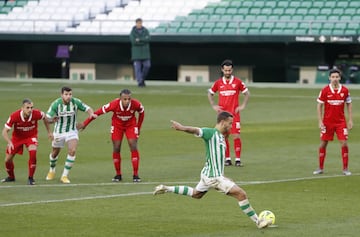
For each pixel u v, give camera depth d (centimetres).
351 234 3822
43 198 4697
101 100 10225
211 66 13088
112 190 4956
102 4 14362
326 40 12138
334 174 5528
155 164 5978
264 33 12825
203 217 4200
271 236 3788
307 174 5544
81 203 4547
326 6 12975
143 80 11888
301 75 12581
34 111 5169
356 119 8494
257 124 8181
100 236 3803
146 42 11769
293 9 13088
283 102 10006
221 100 6006
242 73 13012
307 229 3925
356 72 12381
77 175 5516
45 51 13825
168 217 4200
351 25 12531
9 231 3891
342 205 4491
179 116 8769
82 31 13850
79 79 13600
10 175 5278
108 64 13625
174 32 13225
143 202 4578
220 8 13512
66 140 5262
